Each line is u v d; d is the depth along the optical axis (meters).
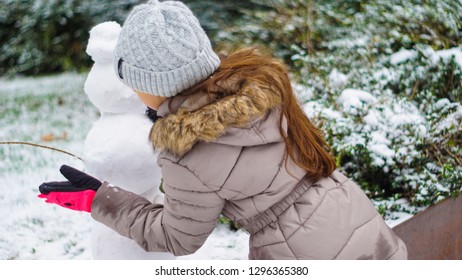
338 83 3.16
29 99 6.55
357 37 3.67
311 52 3.77
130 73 1.40
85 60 8.01
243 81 1.42
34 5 7.49
